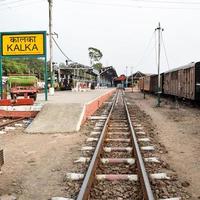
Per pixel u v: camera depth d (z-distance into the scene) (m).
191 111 26.11
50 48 37.19
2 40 25.52
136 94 69.50
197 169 8.64
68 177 7.69
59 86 59.75
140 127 16.39
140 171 7.48
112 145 11.59
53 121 16.33
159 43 31.58
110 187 7.03
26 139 13.16
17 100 20.77
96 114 23.20
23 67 105.00
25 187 7.16
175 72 38.00
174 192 6.79
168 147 11.62
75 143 12.12
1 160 8.23
